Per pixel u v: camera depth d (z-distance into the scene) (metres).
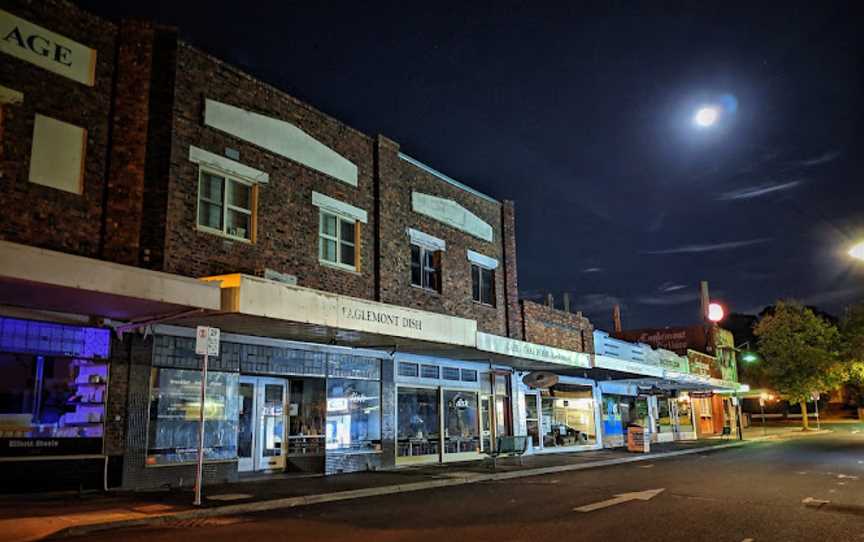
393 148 19.81
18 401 11.62
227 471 14.77
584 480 16.61
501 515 11.05
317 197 17.03
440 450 20.97
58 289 10.23
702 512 11.35
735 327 83.31
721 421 48.91
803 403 52.00
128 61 13.32
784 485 15.22
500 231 24.98
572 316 28.50
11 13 11.73
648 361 35.59
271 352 16.06
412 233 20.22
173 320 13.34
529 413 25.78
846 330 55.94
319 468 17.05
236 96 15.21
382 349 18.97
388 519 10.67
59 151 12.12
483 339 19.16
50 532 8.92
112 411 12.77
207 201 14.45
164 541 8.73
